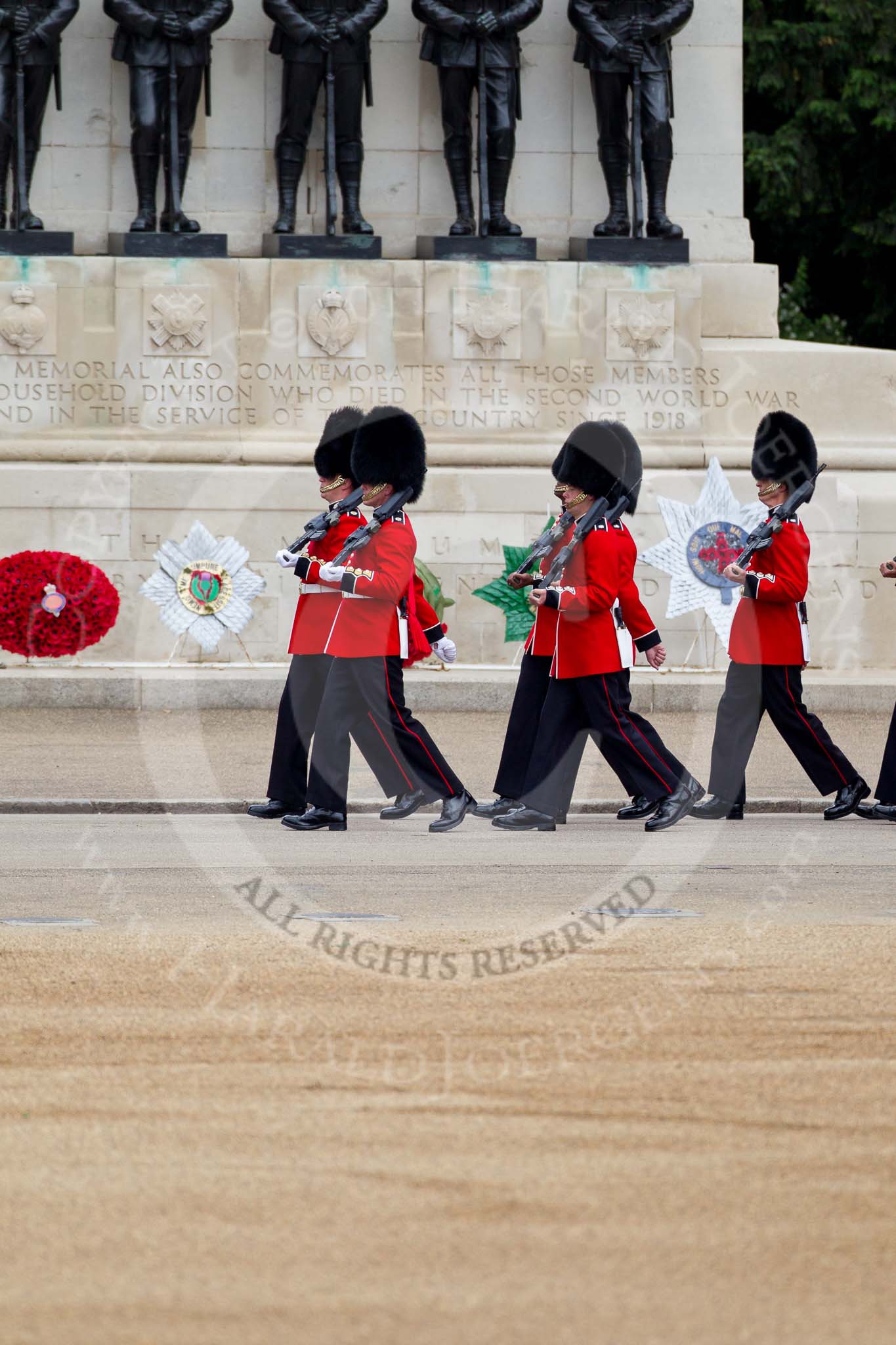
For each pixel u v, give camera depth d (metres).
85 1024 22.00
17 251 80.75
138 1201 16.06
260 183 85.75
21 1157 17.19
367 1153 17.34
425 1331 13.44
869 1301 14.02
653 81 84.19
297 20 81.94
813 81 126.56
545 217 87.38
